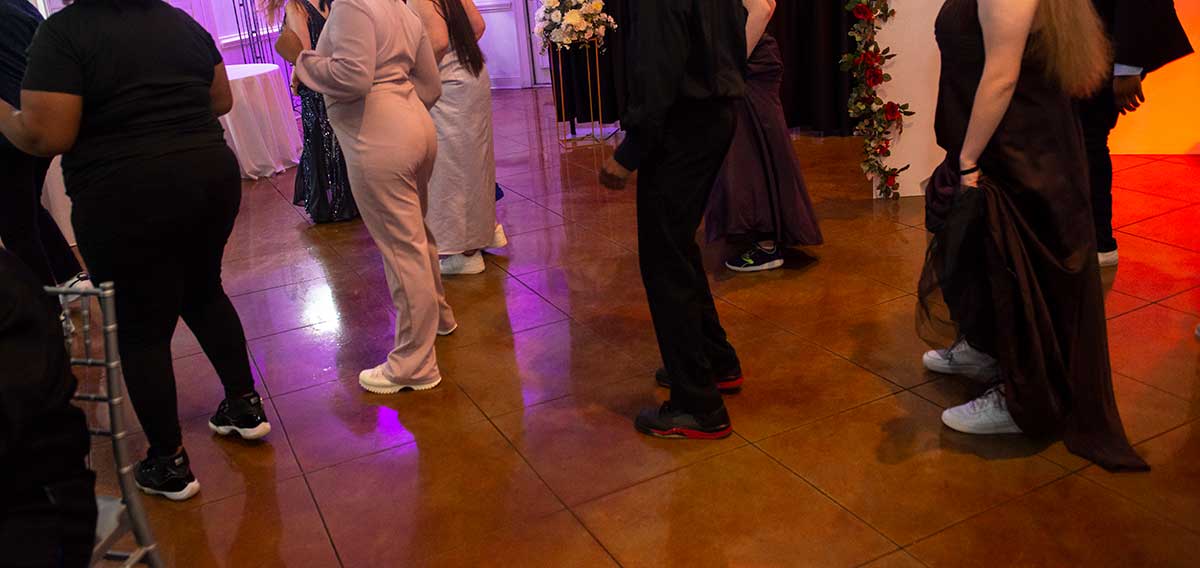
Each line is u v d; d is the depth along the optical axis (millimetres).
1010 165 2346
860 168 5453
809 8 6293
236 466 2715
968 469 2451
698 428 2654
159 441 2516
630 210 4953
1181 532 2146
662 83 2211
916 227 4332
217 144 2418
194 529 2426
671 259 2488
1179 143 5074
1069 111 2340
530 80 9289
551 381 3098
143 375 2447
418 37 2971
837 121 6445
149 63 2256
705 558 2170
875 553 2146
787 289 3717
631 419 2818
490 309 3721
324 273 4301
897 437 2623
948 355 2938
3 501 1235
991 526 2213
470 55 3445
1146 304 3322
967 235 2400
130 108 2229
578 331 3467
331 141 4973
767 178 3762
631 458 2609
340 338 3570
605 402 2934
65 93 2129
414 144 2865
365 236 4816
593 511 2383
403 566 2225
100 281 2352
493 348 3371
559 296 3814
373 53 2699
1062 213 2348
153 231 2295
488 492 2500
